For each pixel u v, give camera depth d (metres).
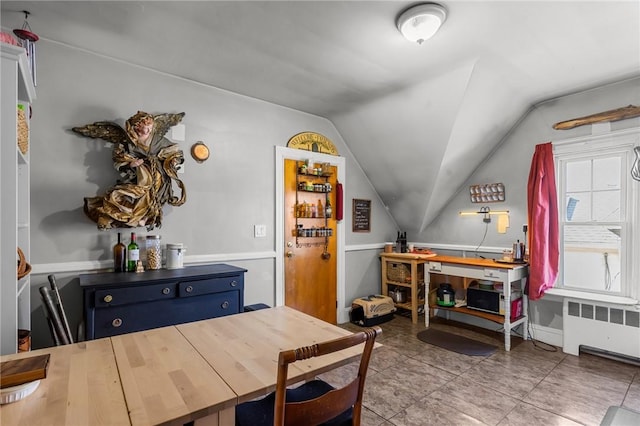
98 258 2.38
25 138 1.81
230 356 1.22
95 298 1.97
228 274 2.49
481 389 2.35
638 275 2.72
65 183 2.27
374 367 2.71
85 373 1.07
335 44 2.24
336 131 3.95
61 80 2.27
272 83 2.87
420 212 4.18
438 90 2.84
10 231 1.44
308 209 3.56
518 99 3.09
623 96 2.77
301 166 3.53
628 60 2.43
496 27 2.03
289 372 1.09
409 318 4.07
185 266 2.72
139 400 0.92
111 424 0.81
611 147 2.85
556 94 3.07
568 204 3.16
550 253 3.11
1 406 0.88
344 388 1.14
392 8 1.85
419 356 2.92
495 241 3.66
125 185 2.35
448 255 4.12
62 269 2.24
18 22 2.00
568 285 3.15
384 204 4.52
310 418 1.04
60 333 1.80
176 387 0.99
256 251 3.20
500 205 3.61
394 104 3.21
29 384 0.94
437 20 1.86
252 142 3.19
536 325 3.32
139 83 2.57
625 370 2.62
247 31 2.09
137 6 1.84
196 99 2.85
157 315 2.18
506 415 2.03
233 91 3.05
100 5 1.84
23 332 1.75
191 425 1.04
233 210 3.05
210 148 2.92
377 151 3.85
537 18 1.93
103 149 2.41
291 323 1.61
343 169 3.98
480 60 2.45
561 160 3.18
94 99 2.38
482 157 3.67
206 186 2.89
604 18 1.92
